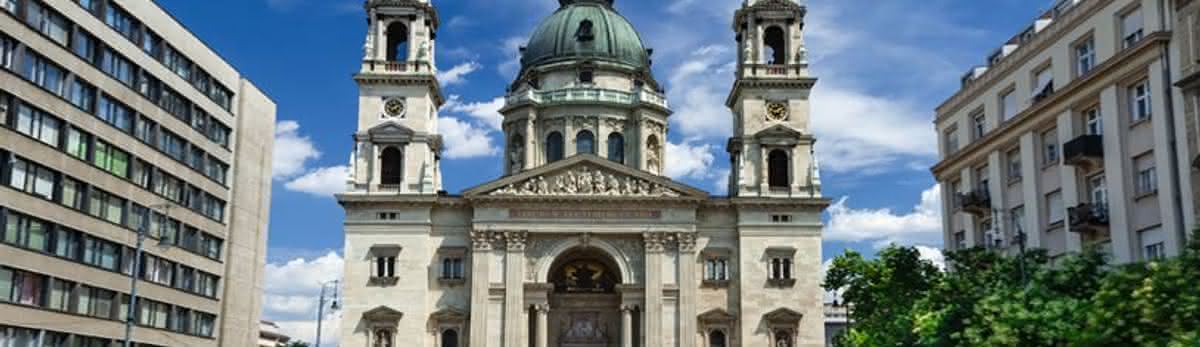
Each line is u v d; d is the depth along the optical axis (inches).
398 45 4183.1
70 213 2859.3
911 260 2429.9
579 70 4680.1
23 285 2677.2
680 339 3804.1
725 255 3932.1
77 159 2888.8
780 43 4254.4
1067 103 2059.5
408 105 4020.7
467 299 3850.9
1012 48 2501.2
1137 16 1884.8
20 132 2652.6
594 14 4896.7
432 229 3917.3
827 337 5644.7
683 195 3909.9
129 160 3157.0
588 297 4077.3
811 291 3882.9
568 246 3897.6
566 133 4517.7
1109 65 1908.2
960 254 2086.6
